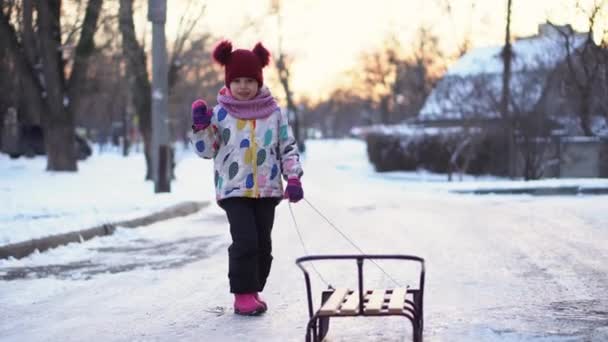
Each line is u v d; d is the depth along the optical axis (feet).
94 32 94.68
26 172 104.17
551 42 96.32
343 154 241.96
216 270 29.53
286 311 21.75
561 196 62.64
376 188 82.79
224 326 20.15
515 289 24.39
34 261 32.24
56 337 19.47
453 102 117.08
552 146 99.45
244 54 21.09
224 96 21.39
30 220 42.29
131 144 276.00
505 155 110.93
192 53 95.20
